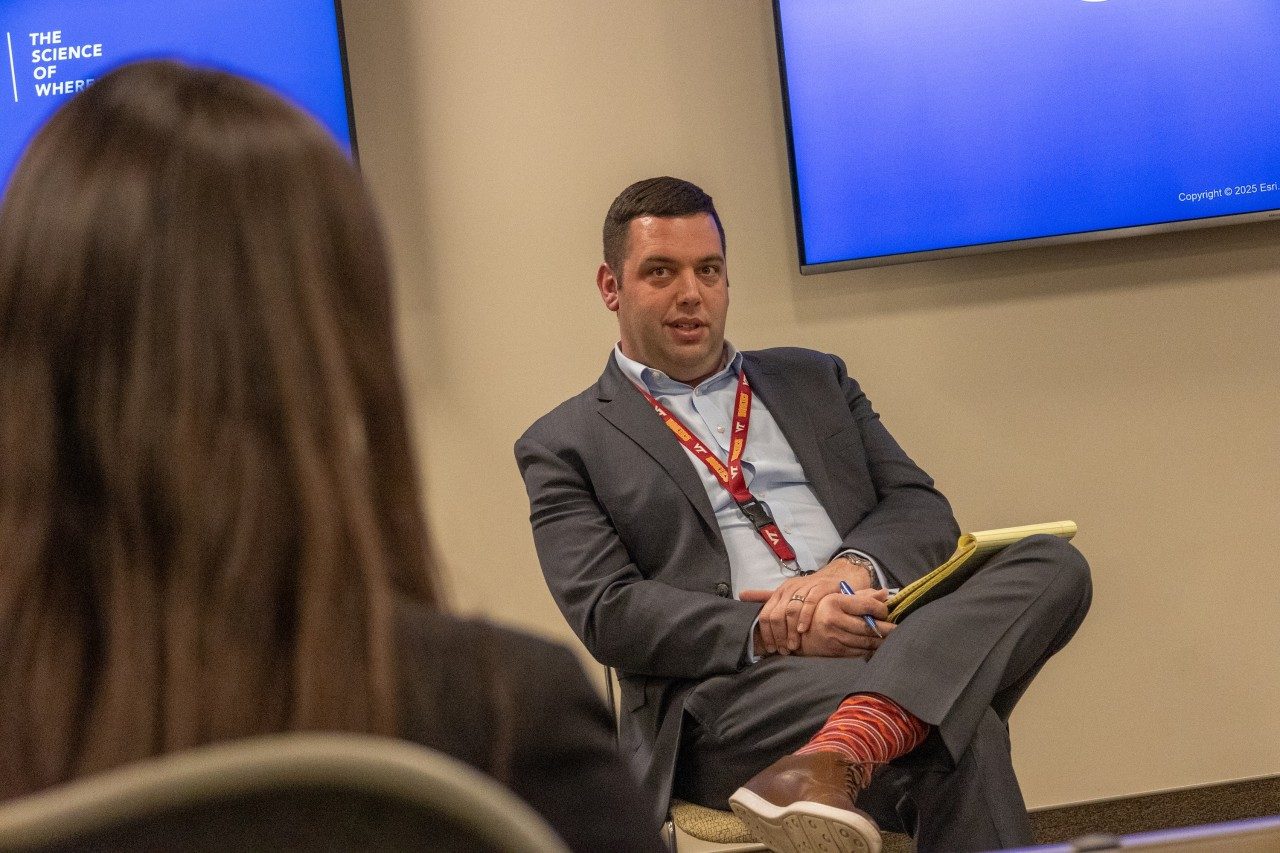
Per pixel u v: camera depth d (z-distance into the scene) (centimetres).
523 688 99
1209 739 480
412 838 75
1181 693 480
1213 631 481
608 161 466
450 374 463
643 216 377
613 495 358
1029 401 477
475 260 464
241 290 93
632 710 347
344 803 74
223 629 88
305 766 73
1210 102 465
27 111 434
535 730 99
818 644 320
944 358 474
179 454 89
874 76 458
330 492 91
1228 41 465
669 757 329
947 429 474
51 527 90
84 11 434
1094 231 463
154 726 86
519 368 466
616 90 467
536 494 364
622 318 383
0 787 87
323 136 103
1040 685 478
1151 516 480
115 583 89
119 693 86
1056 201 462
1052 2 461
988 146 461
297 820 74
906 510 368
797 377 392
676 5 468
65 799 70
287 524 90
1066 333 477
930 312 474
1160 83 464
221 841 73
